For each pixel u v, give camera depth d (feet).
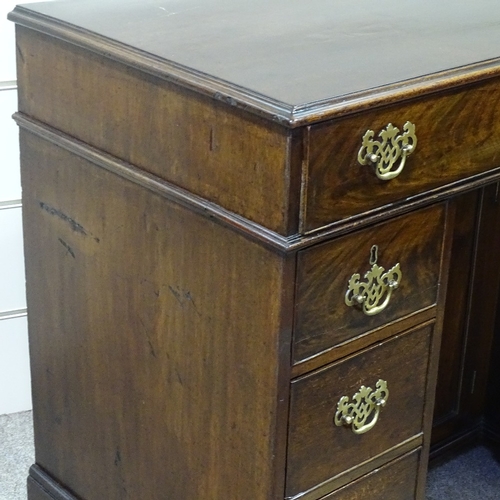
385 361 3.39
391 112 2.92
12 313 5.52
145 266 3.50
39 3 3.97
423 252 3.34
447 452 5.24
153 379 3.65
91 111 3.52
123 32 3.50
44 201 4.01
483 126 3.28
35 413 4.62
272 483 3.18
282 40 3.46
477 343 5.02
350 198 2.91
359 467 3.49
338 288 3.07
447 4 4.18
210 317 3.24
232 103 2.82
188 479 3.62
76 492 4.44
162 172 3.25
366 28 3.68
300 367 3.07
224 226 3.05
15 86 5.05
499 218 4.71
